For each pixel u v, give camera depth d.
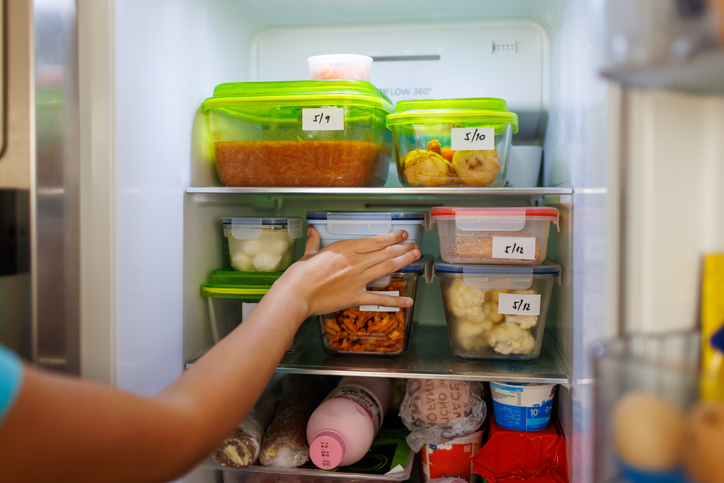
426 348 1.14
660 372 0.45
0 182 0.66
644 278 0.53
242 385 0.53
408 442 1.04
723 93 0.49
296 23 1.28
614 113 0.58
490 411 1.16
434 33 1.26
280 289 0.73
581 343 0.83
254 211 1.33
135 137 0.79
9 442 0.31
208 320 1.08
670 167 0.52
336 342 1.06
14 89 0.65
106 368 0.74
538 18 1.20
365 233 1.03
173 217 0.92
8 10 0.65
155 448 0.40
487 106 1.00
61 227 0.71
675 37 0.42
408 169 1.01
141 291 0.81
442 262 1.05
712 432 0.41
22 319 0.66
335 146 0.99
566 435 0.96
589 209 0.76
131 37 0.78
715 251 0.51
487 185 0.98
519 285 0.98
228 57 1.17
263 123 1.01
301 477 1.01
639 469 0.45
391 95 1.27
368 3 1.16
